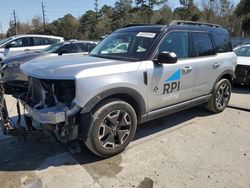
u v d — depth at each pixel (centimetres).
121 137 378
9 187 313
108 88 345
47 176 334
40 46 1188
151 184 322
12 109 571
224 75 563
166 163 367
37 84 360
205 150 405
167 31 427
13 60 723
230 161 376
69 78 323
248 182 330
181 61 442
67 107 330
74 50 898
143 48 407
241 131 479
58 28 7600
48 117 324
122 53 422
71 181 325
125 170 349
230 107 616
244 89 828
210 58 505
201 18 5222
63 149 398
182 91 454
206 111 579
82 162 366
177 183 325
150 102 404
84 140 346
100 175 338
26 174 338
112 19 6969
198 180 331
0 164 359
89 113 340
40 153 388
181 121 521
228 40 570
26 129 369
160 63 399
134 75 372
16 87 414
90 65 354
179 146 416
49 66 357
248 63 795
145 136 450
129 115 378
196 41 481
